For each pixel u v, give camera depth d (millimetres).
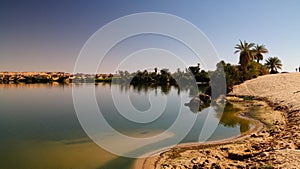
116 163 12125
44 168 11812
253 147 13203
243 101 34250
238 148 13141
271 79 47469
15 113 29547
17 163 12609
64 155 13594
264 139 14633
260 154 10992
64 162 12523
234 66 48156
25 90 65375
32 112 30125
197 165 11055
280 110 24750
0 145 15898
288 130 15641
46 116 27172
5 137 18078
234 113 25125
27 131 19891
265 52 62688
